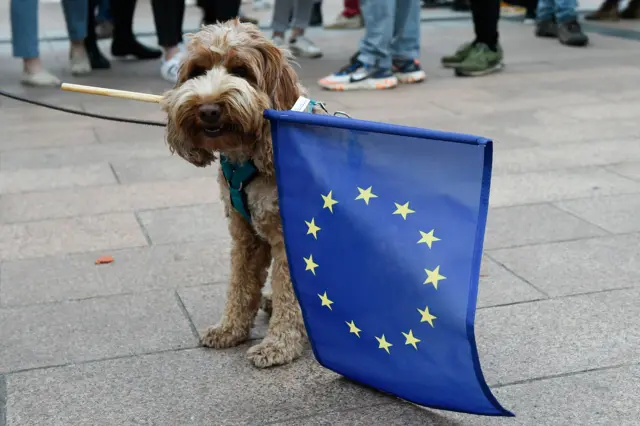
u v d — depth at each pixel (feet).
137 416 9.27
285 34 35.47
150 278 13.08
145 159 19.33
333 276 8.94
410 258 8.13
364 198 8.38
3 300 12.27
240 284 10.91
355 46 35.14
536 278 12.91
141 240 14.58
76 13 27.45
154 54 31.89
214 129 9.16
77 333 11.30
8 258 13.82
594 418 9.08
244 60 9.39
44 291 12.59
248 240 10.77
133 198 16.72
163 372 10.27
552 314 11.68
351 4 40.11
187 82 9.39
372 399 9.59
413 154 7.90
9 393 9.77
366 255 8.52
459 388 8.33
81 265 13.56
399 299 8.39
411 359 8.61
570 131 21.22
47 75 26.58
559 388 9.72
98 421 9.18
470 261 7.72
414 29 26.96
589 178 17.70
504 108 23.58
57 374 10.21
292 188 8.91
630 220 15.29
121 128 21.98
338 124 8.31
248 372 10.27
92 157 19.44
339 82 26.08
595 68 29.25
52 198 16.69
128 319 11.72
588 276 12.95
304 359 10.60
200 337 11.07
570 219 15.40
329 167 8.60
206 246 14.34
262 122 9.34
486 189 7.49
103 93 9.91
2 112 23.50
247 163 9.76
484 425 8.98
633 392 9.60
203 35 9.64
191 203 16.44
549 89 26.04
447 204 7.78
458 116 22.59
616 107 23.66
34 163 18.97
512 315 11.66
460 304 7.84
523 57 31.76
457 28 40.04
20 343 11.00
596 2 48.62
